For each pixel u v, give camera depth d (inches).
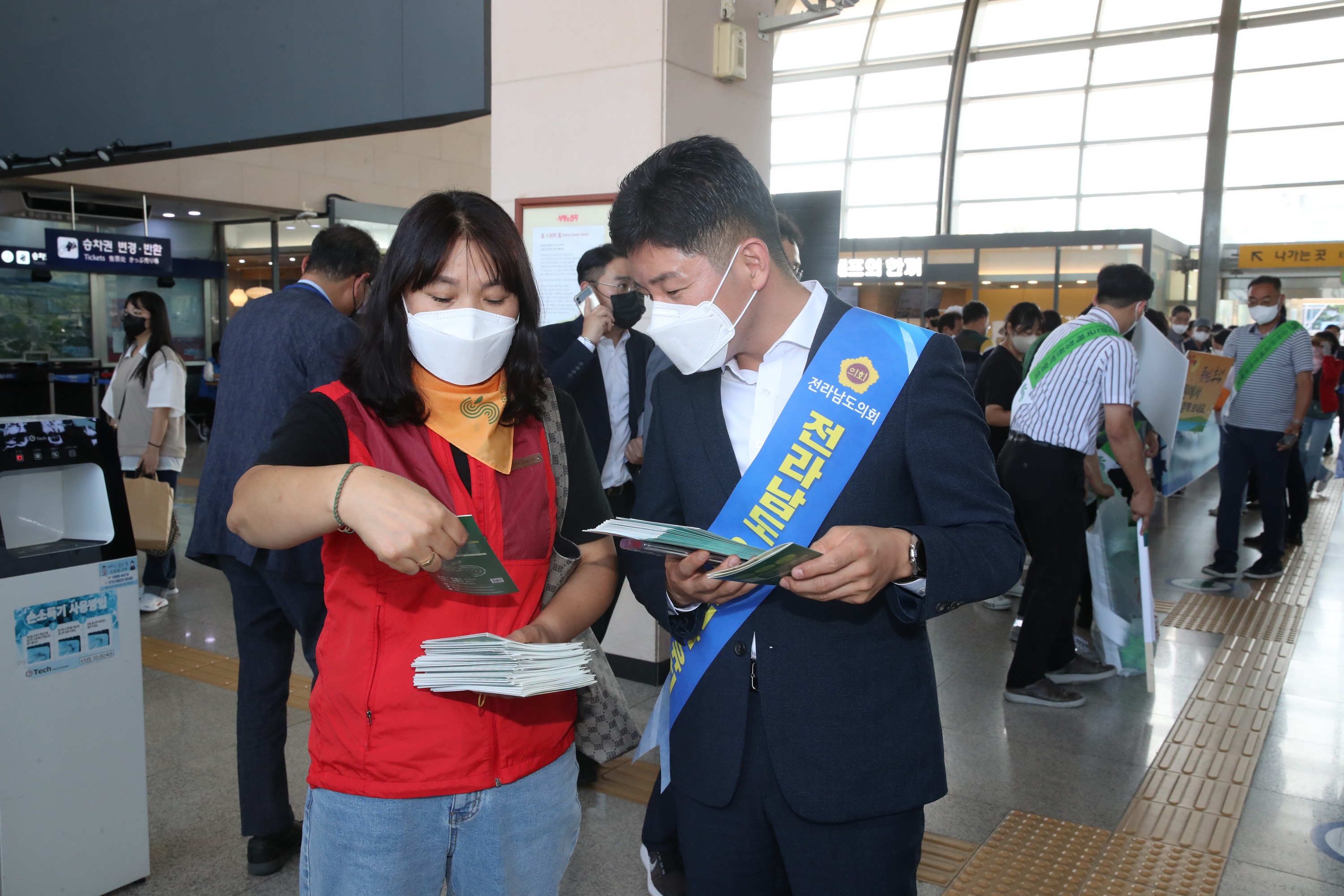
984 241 617.3
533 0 149.4
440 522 37.9
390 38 129.2
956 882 92.0
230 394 91.0
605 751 54.8
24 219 467.5
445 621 46.8
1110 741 126.7
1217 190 688.4
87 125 166.1
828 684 47.5
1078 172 738.2
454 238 46.2
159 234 519.2
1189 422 215.3
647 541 42.8
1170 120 710.5
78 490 87.4
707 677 50.0
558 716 50.8
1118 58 722.2
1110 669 152.9
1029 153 749.9
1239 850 98.7
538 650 43.8
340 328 89.5
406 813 46.4
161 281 525.3
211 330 557.0
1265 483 213.9
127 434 183.3
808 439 48.8
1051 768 118.2
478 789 47.1
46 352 491.5
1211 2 694.5
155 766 114.8
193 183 449.7
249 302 93.9
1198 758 121.5
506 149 154.6
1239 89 693.9
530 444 50.4
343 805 46.7
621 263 115.5
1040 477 137.0
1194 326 390.3
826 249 150.9
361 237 99.3
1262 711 137.8
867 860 48.1
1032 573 145.6
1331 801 109.9
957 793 111.1
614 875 92.7
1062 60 735.7
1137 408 180.5
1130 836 101.3
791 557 39.2
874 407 48.4
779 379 50.6
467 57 122.3
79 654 83.9
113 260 456.1
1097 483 150.1
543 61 149.3
